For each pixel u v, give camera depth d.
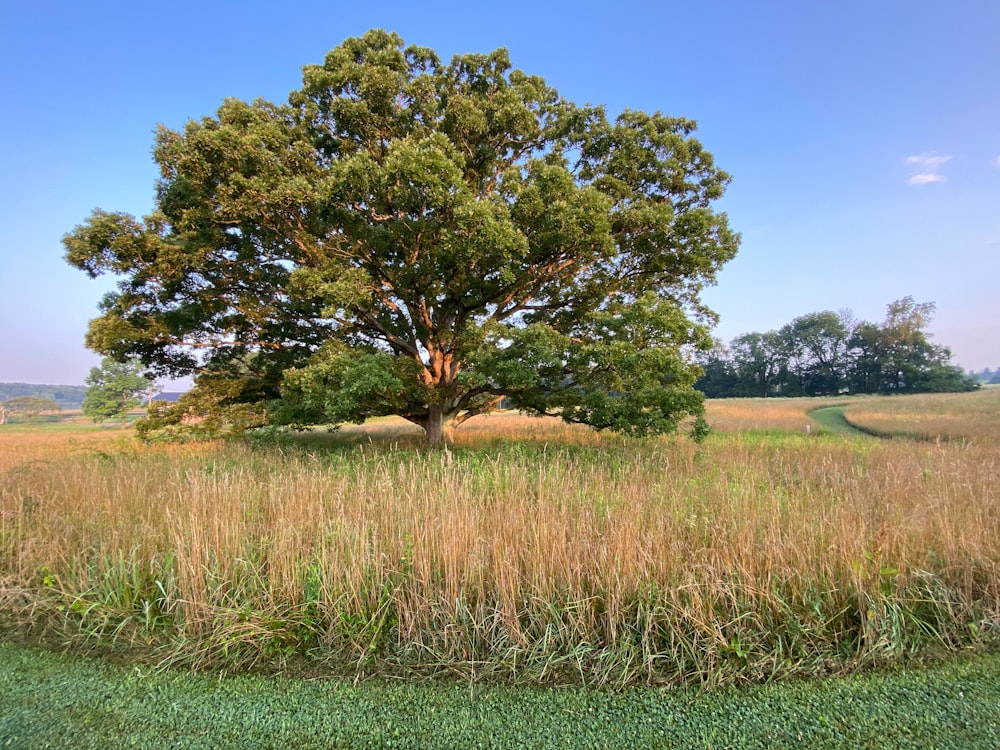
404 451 9.89
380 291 10.65
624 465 7.79
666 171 11.32
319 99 10.38
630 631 2.95
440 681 2.71
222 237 10.41
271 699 2.54
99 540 4.14
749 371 86.25
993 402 36.22
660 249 11.05
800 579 3.22
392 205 9.05
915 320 72.50
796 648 2.92
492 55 11.34
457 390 11.86
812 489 5.93
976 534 3.89
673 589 3.06
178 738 2.24
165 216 11.24
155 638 3.12
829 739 2.21
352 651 2.96
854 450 11.10
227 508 4.36
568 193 9.27
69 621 3.31
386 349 13.01
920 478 5.85
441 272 10.20
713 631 2.80
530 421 23.94
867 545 3.56
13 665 2.85
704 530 3.99
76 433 27.45
